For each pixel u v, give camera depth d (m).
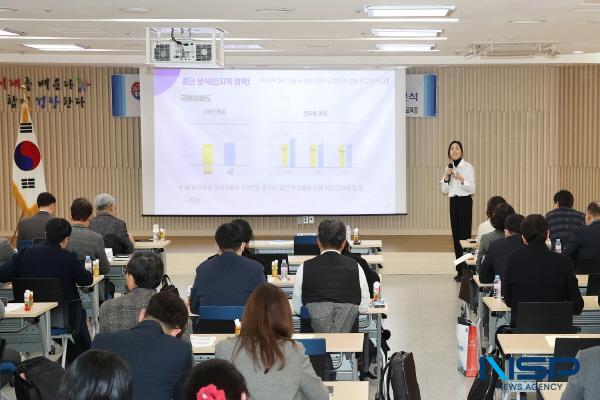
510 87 14.02
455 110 14.05
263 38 10.54
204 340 4.79
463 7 7.81
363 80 13.32
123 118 14.17
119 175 14.24
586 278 7.11
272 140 13.46
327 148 13.44
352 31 9.77
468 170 11.14
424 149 14.12
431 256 12.19
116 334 3.52
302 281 5.31
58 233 6.59
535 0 7.38
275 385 3.04
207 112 13.41
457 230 11.21
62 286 6.53
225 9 7.95
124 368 2.06
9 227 14.24
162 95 13.39
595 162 14.29
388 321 8.91
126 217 14.29
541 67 13.96
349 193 13.49
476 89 14.02
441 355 7.49
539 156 14.07
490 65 13.64
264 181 13.52
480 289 7.27
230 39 10.65
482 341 7.39
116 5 7.69
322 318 5.18
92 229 8.71
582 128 14.25
